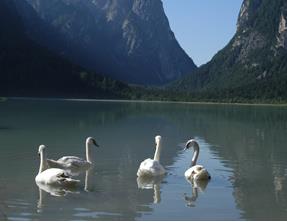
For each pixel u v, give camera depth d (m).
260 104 195.00
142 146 36.22
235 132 49.66
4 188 21.03
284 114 93.62
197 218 17.27
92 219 16.92
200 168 23.67
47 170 22.30
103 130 48.41
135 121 63.00
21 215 17.17
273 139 43.00
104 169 26.25
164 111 97.69
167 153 32.81
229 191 21.47
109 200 19.42
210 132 49.25
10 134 42.84
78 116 70.25
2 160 28.36
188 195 20.56
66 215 17.27
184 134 46.62
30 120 59.72
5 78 197.12
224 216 17.59
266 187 22.39
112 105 126.88
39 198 19.44
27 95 196.75
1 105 104.19
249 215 17.77
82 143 37.19
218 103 199.62
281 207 18.92
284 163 29.23
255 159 30.81
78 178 23.69
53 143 36.91
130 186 22.03
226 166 28.09
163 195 20.50
